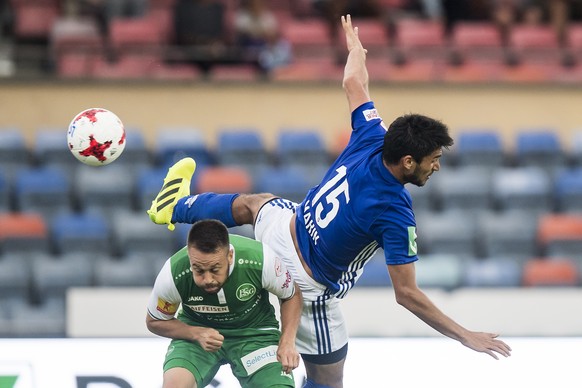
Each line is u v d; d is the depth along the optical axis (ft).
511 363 64.59
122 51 124.36
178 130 121.39
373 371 63.82
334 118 124.67
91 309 87.76
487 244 112.47
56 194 112.47
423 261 105.81
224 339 51.37
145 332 87.92
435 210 116.88
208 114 123.34
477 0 136.15
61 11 130.21
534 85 126.52
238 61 124.98
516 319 90.33
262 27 126.31
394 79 125.18
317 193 50.78
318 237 50.34
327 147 123.85
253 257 48.62
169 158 117.80
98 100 121.80
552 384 64.64
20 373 61.31
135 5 131.23
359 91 52.26
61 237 107.34
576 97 126.93
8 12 131.03
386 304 87.76
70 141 50.19
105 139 50.01
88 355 62.28
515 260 112.16
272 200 53.11
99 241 107.86
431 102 125.49
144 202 111.24
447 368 64.28
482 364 64.49
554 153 122.83
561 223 113.19
